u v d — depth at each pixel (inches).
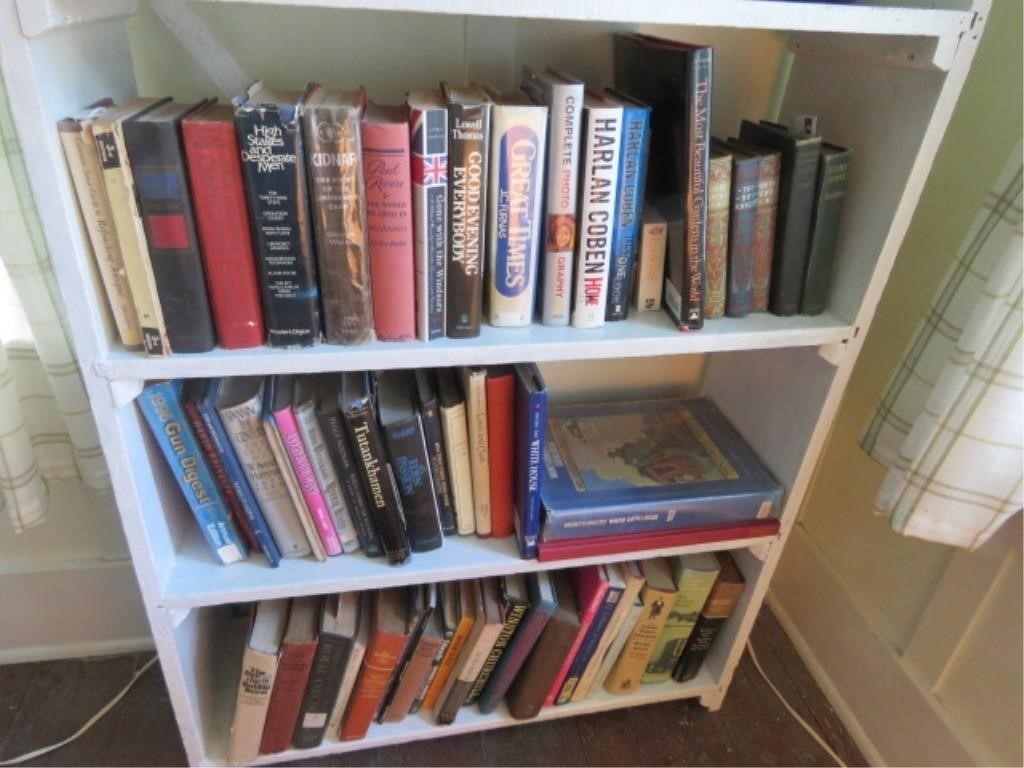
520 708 42.1
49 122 21.2
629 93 31.5
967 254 31.1
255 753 39.5
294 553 34.8
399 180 24.6
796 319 32.0
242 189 23.8
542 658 39.2
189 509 36.8
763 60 36.8
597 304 29.7
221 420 29.7
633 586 39.2
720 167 28.5
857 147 30.8
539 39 33.8
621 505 36.0
